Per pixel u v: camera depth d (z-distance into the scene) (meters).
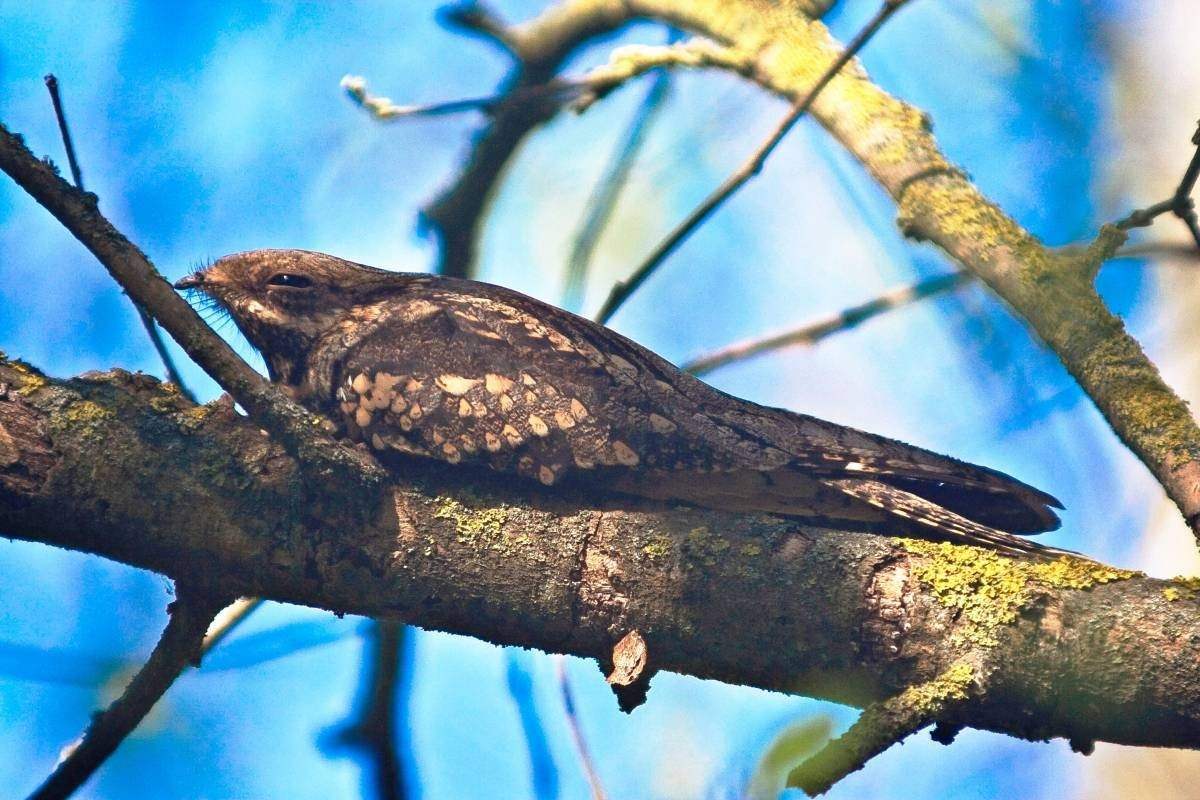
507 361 8.83
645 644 7.36
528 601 7.55
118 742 7.71
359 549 7.48
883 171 9.43
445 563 7.53
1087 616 7.10
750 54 10.67
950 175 9.19
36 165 6.98
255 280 10.39
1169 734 7.08
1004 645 7.12
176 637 7.55
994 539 7.94
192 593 7.46
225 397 7.64
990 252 8.66
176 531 7.30
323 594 7.56
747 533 7.60
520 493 8.49
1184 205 8.34
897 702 6.97
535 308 9.31
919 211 9.07
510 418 8.60
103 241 7.12
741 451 8.61
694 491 8.63
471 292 9.51
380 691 10.46
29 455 7.22
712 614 7.47
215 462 7.38
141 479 7.27
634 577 7.55
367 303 9.91
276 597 7.58
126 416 7.41
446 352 8.92
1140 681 6.98
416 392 8.77
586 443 8.55
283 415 7.30
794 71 10.36
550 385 8.71
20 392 7.40
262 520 7.38
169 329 7.20
